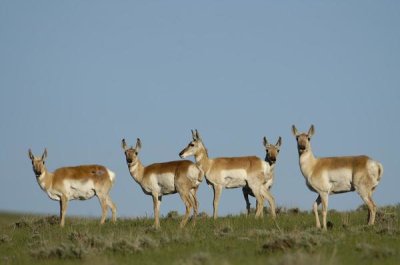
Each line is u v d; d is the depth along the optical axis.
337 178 46.16
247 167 57.44
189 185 50.38
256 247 38.44
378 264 32.31
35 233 50.22
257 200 57.16
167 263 34.28
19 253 41.50
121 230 47.84
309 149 47.22
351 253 35.41
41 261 38.03
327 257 33.66
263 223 50.12
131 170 52.56
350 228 44.12
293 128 48.91
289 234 39.16
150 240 40.72
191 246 39.81
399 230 42.12
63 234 48.28
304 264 30.56
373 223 45.38
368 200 45.38
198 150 57.25
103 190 57.12
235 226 48.69
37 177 56.00
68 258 38.47
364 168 45.38
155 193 51.88
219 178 57.38
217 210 57.34
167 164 51.78
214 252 37.12
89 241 42.25
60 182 56.09
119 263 35.19
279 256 34.84
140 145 53.03
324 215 46.12
